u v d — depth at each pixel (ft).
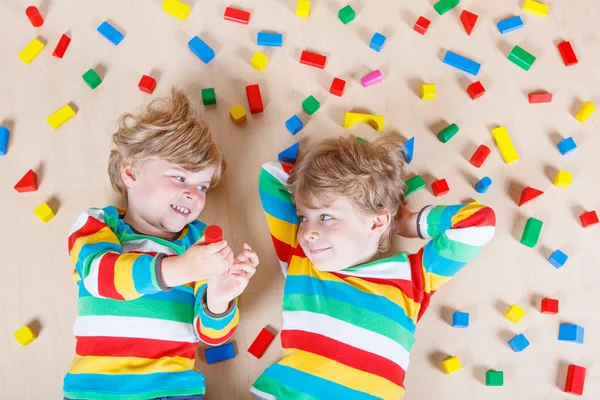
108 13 4.72
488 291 4.35
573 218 4.46
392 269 3.82
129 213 3.86
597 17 4.84
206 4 4.76
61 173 4.41
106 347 3.47
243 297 4.29
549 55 4.75
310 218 3.74
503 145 4.49
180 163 3.72
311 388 3.53
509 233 4.43
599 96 4.67
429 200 4.45
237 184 4.45
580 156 4.56
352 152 3.85
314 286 3.76
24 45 4.64
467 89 4.64
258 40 4.62
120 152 3.89
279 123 4.56
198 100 4.58
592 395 4.21
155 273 3.08
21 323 4.17
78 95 4.54
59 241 4.30
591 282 4.38
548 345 4.28
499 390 4.21
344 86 4.58
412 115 4.60
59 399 4.07
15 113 4.50
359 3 4.82
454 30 4.78
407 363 3.76
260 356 4.19
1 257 4.25
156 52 4.65
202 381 3.67
